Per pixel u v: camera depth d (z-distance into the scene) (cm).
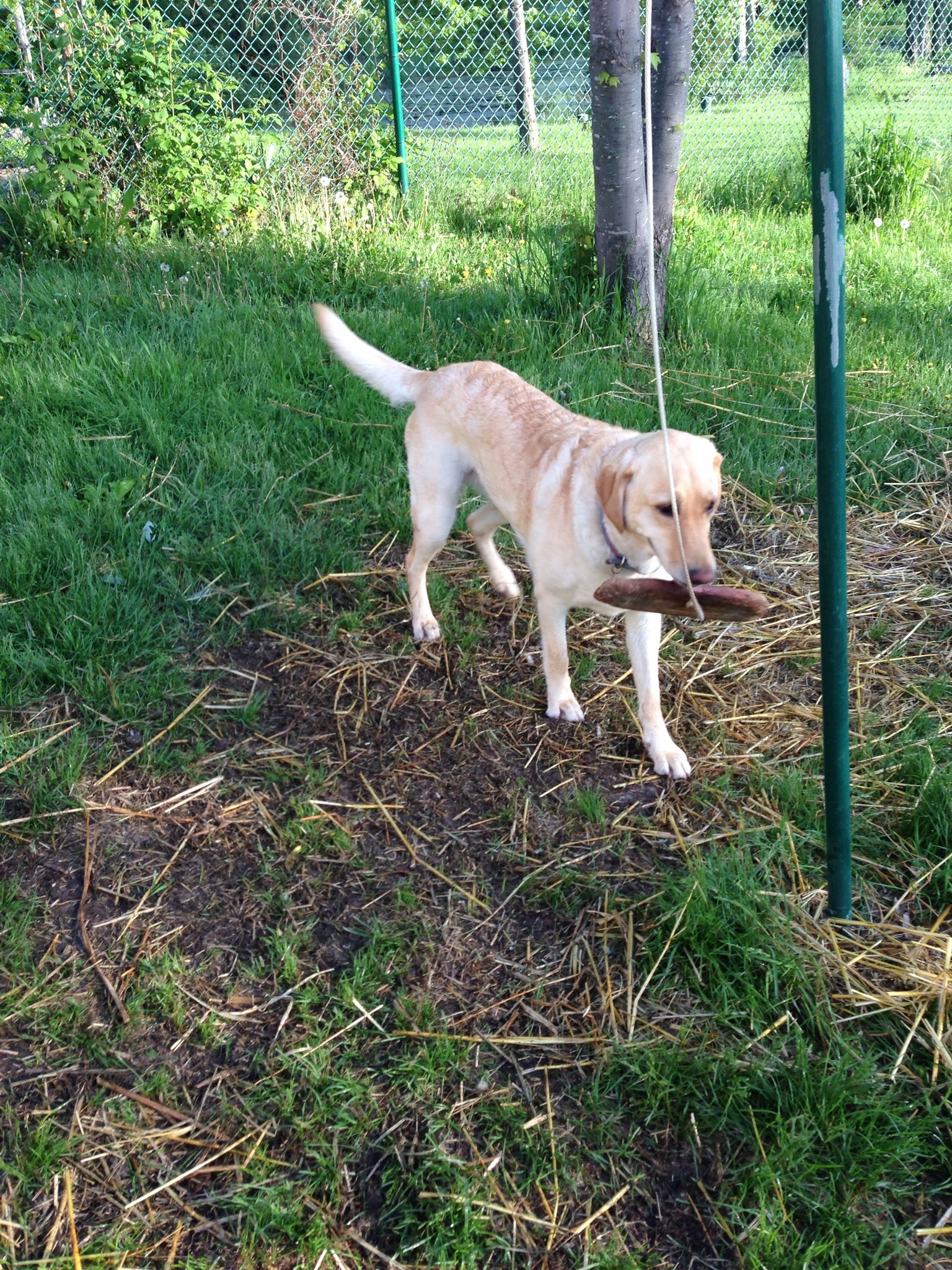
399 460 312
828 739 161
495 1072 152
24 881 181
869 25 964
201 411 320
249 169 519
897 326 423
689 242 504
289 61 557
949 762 204
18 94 480
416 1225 133
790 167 673
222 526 277
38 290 397
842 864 169
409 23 724
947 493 313
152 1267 129
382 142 566
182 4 583
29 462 290
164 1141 143
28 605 239
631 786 208
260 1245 132
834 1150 141
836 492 146
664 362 371
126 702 221
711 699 232
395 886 184
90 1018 159
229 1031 158
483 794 206
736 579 275
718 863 181
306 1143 143
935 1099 148
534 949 172
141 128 494
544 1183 138
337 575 267
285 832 193
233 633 245
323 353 359
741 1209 134
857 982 163
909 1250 130
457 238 504
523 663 245
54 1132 144
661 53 370
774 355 381
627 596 161
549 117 809
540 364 359
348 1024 158
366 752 216
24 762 204
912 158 619
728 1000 161
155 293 396
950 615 258
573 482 197
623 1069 152
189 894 181
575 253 401
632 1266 128
